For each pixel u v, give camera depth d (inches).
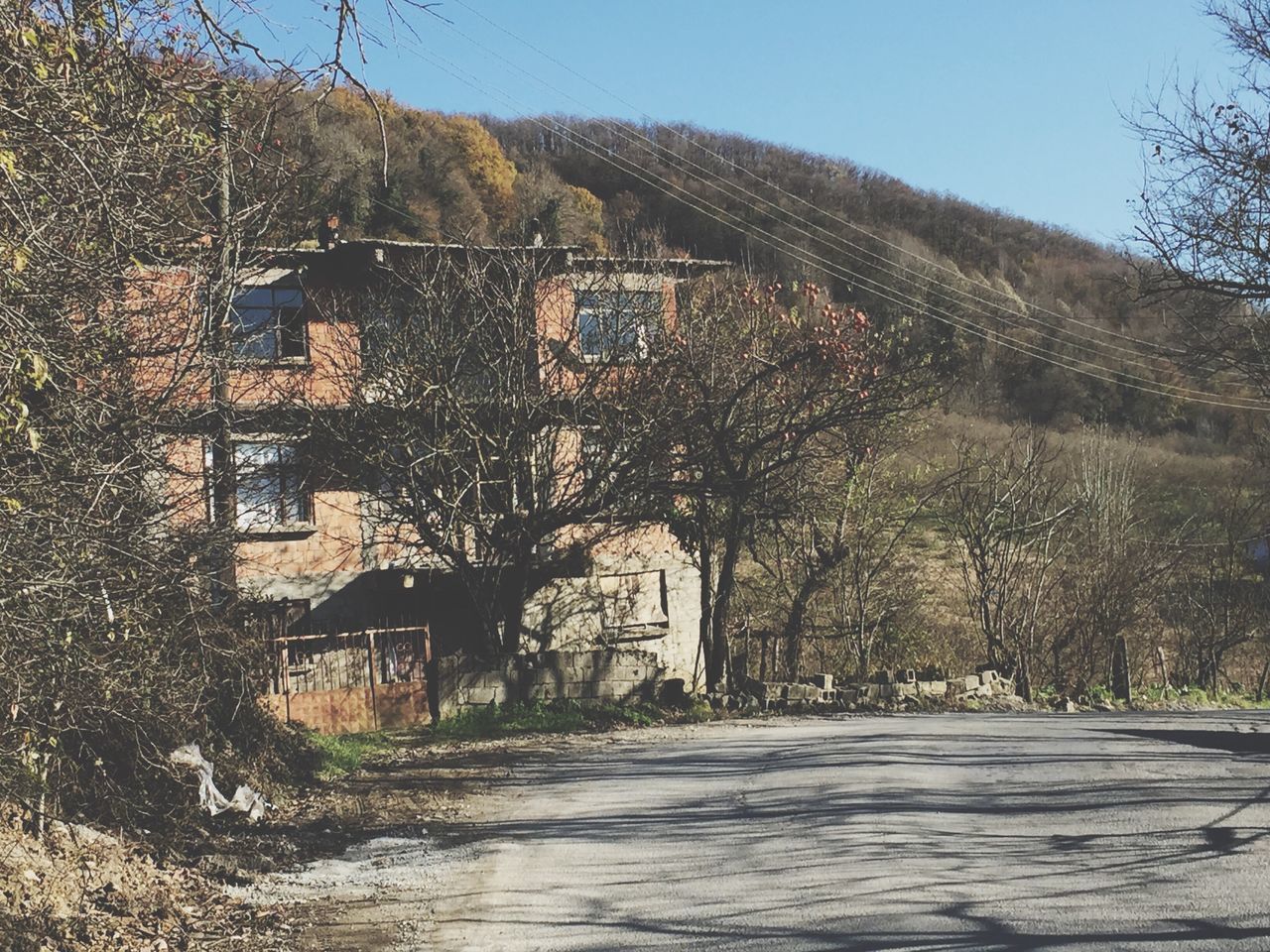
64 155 269.9
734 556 840.9
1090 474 1312.7
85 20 279.6
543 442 813.2
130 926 282.5
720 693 821.9
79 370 294.5
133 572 313.7
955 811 382.9
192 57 301.7
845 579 1064.2
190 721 402.3
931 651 1122.0
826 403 820.6
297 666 793.6
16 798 311.9
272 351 801.6
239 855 363.6
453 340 780.6
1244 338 685.9
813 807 401.4
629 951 260.8
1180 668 1262.3
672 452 795.4
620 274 834.2
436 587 949.2
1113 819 359.9
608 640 1010.1
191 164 316.2
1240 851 311.1
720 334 836.6
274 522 852.0
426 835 403.9
